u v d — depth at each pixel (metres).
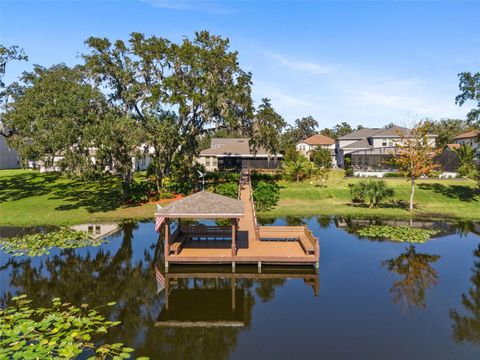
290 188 39.62
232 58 34.25
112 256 18.42
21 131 28.95
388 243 20.72
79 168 26.83
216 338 10.40
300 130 120.94
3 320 11.11
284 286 14.53
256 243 18.78
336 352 9.62
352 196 33.59
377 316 11.77
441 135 71.19
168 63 33.06
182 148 36.72
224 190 33.12
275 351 9.69
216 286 14.62
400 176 41.97
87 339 10.04
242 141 61.22
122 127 27.81
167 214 15.48
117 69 31.20
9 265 16.98
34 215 27.72
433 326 11.07
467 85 33.38
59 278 15.36
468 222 25.95
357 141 60.81
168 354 9.55
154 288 14.39
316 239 16.05
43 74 32.06
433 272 15.98
